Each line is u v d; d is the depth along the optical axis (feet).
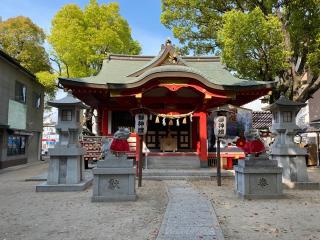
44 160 101.71
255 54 53.83
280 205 28.50
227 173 50.72
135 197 30.89
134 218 23.86
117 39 90.43
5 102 72.08
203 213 24.72
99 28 93.86
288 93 61.31
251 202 29.96
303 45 57.57
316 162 74.38
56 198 32.45
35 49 96.07
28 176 55.47
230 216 24.36
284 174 39.60
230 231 20.39
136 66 71.72
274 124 42.11
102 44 89.20
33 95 93.56
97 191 30.63
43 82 88.02
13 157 78.48
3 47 94.22
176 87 54.34
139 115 42.83
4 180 49.32
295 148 39.60
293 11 54.19
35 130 95.86
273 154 41.42
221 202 30.07
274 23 49.24
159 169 56.13
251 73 55.77
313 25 53.26
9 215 25.02
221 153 59.52
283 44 53.11
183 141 68.28
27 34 94.58
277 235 19.51
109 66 70.79
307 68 59.77
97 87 56.39
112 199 30.53
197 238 18.44
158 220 23.22
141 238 19.03
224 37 51.08
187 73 53.52
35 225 22.03
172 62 59.82
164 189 39.01
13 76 76.79
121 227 21.42
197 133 67.77
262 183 32.04
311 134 97.14
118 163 31.01
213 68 71.61
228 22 50.14
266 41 49.85
